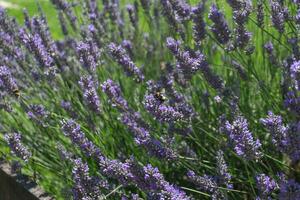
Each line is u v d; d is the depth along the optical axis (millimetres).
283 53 3932
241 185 3373
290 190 2426
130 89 4180
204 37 3277
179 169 3473
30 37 3531
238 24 3053
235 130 2447
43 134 3900
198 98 3701
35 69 3975
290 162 3227
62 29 4645
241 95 3621
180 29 3711
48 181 3717
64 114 3926
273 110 3396
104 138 3547
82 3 4637
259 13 3191
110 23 4871
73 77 4016
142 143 2891
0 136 4180
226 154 3344
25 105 3561
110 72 4195
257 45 3984
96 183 2885
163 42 4383
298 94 2979
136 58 4562
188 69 3066
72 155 3605
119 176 2709
